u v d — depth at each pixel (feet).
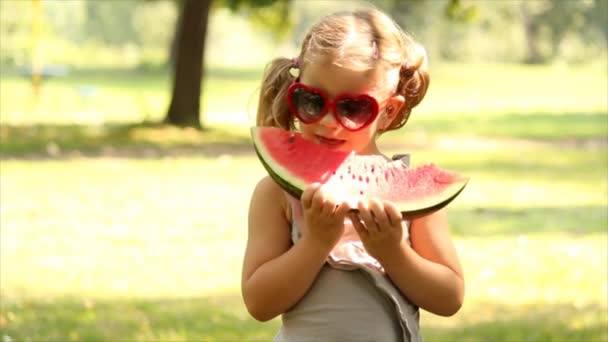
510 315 29.94
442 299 13.57
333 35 13.46
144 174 65.10
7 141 79.46
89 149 78.07
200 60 92.53
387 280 13.55
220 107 132.77
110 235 43.73
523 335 27.25
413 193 13.42
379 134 14.92
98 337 26.91
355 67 13.24
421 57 14.39
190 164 71.10
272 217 14.10
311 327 13.55
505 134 100.48
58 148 77.82
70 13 334.44
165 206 52.03
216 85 177.68
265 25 111.34
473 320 29.19
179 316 29.71
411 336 13.61
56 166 68.23
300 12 316.60
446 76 213.87
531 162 76.02
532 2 297.12
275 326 28.45
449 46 315.37
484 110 134.41
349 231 13.83
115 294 33.01
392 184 13.47
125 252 40.11
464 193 57.88
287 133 13.74
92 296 32.65
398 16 253.85
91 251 40.27
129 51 333.21
